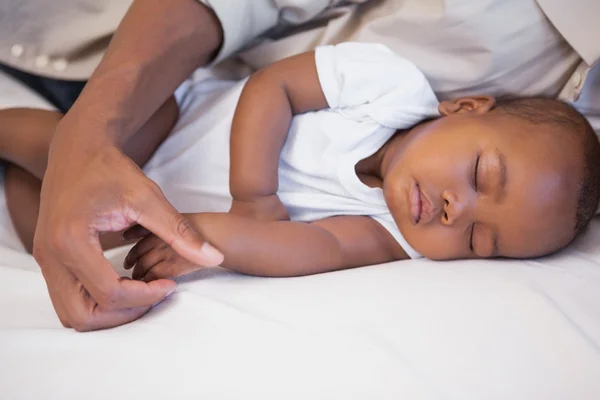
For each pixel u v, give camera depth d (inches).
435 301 27.1
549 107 38.1
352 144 38.5
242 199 36.9
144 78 32.7
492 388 22.8
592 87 38.9
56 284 26.7
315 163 38.4
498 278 29.6
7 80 41.9
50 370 23.0
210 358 23.4
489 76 38.0
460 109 38.7
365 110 38.3
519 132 36.2
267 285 29.8
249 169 36.5
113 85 31.6
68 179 27.7
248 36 38.6
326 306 26.7
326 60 37.8
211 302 26.9
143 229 31.7
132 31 33.5
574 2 34.2
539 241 35.7
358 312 26.2
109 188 27.5
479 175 35.4
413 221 36.3
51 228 26.1
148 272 30.4
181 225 27.9
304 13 39.1
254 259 32.5
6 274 31.9
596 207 38.1
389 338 24.5
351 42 39.2
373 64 37.5
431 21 36.5
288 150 39.0
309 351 23.6
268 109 37.1
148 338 24.7
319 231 35.7
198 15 34.9
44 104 41.4
